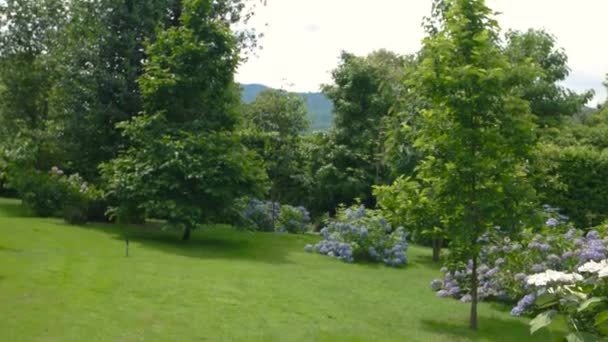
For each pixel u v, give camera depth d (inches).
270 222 778.2
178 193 580.4
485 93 303.0
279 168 857.5
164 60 609.0
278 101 842.8
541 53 877.8
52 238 523.8
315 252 587.2
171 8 794.8
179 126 598.5
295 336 289.4
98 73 728.3
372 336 300.7
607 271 163.5
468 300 399.2
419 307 376.5
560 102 885.2
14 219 655.8
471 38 310.8
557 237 396.2
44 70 995.3
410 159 572.1
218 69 619.2
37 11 1026.1
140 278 382.6
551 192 670.5
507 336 317.1
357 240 563.8
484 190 312.8
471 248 319.6
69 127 737.6
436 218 331.9
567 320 176.2
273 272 448.1
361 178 911.0
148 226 712.4
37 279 354.6
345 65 954.1
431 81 311.0
